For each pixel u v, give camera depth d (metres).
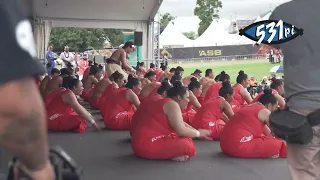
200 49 19.58
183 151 3.91
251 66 17.53
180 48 19.62
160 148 3.91
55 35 28.22
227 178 3.44
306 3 1.85
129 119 5.57
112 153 4.30
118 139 5.03
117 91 5.71
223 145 4.18
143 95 6.28
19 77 0.67
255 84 10.11
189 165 3.83
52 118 5.37
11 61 0.67
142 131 4.00
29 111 0.69
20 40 0.68
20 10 0.71
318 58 1.81
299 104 1.85
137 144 4.01
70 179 0.99
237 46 19.20
